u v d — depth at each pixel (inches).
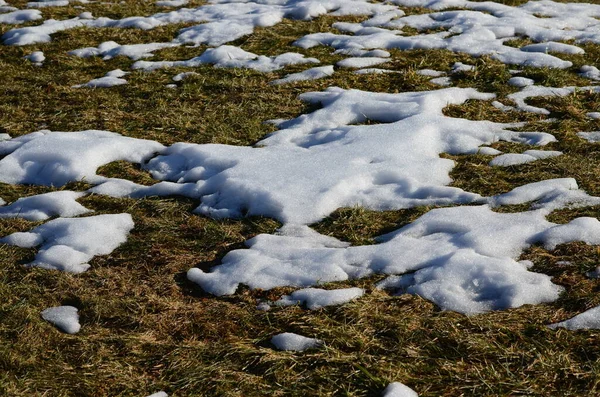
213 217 192.1
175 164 225.5
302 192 194.9
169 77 299.4
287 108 265.7
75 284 161.5
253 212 191.2
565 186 192.1
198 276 162.9
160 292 158.6
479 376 124.2
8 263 170.7
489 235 167.9
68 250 173.3
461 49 316.2
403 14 371.9
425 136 228.1
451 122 237.9
